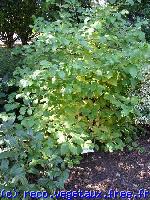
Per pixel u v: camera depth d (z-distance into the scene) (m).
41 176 3.20
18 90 4.24
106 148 3.83
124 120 3.98
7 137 3.04
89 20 4.27
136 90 4.16
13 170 2.89
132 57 3.53
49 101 3.70
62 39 3.47
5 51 5.62
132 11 6.36
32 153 3.12
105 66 3.56
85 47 3.50
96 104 3.80
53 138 3.42
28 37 7.64
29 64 3.95
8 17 7.41
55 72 3.32
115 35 4.00
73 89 3.52
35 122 3.54
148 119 4.14
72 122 3.54
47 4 5.67
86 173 3.51
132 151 3.95
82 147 3.42
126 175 3.52
